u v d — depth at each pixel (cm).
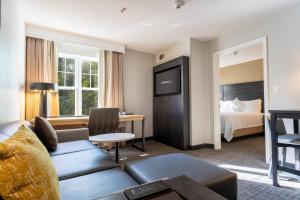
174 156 162
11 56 195
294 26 245
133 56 440
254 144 398
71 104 374
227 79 622
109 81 388
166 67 400
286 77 252
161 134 416
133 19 284
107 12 262
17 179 57
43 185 64
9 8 183
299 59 240
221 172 124
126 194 76
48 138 179
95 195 96
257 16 274
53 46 332
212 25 306
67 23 298
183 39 372
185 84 357
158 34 346
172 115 381
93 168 135
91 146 203
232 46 329
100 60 385
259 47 418
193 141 354
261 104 514
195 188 83
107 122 284
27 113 303
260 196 176
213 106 366
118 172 131
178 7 237
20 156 60
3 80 164
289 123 252
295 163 239
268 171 237
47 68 324
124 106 418
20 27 249
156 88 436
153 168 133
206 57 378
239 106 539
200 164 140
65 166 138
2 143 59
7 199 55
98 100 387
